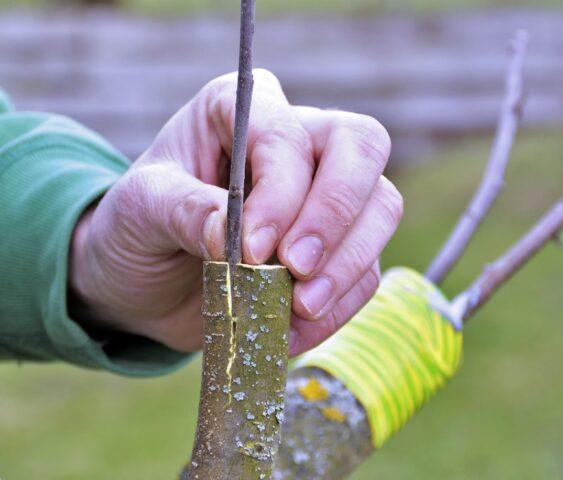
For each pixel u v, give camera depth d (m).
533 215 2.88
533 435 1.91
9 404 2.25
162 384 2.38
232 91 0.59
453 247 0.72
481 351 2.27
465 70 3.73
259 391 0.53
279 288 0.53
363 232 0.57
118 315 0.68
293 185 0.56
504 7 3.90
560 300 2.46
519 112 0.75
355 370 0.65
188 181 0.58
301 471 0.63
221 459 0.53
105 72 3.66
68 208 0.67
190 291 0.65
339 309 0.60
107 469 1.90
